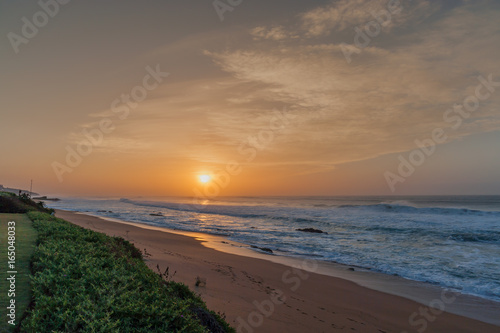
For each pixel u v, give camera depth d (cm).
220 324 558
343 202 10044
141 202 10069
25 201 2394
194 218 4212
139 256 1048
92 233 980
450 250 1911
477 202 9600
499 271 1417
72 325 320
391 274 1379
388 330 788
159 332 371
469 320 881
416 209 4353
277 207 6506
